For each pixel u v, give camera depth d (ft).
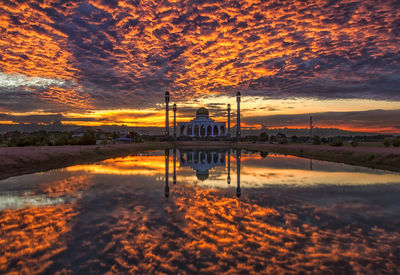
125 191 37.83
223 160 92.12
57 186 40.96
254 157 105.50
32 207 28.63
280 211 27.53
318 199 33.01
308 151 114.83
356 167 66.13
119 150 128.47
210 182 46.26
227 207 29.09
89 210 27.53
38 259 16.53
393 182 45.01
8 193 35.73
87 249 17.98
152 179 49.08
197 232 21.27
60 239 19.69
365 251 17.88
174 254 17.26
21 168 58.34
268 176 53.26
